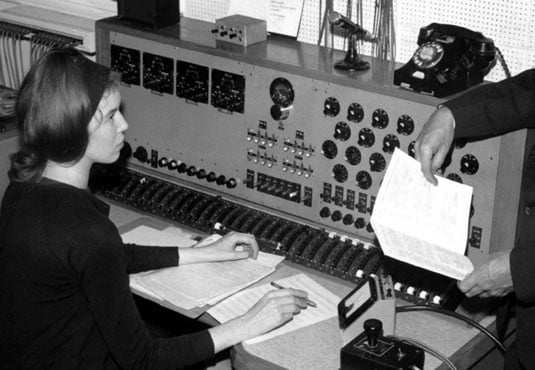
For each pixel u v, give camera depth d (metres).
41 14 3.57
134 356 1.93
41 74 1.89
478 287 1.94
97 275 1.88
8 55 3.72
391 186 2.10
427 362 2.02
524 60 2.41
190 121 2.81
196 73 2.73
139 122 2.95
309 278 2.41
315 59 2.57
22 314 1.94
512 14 2.39
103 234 1.89
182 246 2.57
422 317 2.24
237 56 2.60
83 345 1.97
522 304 1.96
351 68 2.47
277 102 2.56
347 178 2.51
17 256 1.92
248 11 2.86
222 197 2.80
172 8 2.90
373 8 2.65
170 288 2.33
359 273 2.40
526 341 1.96
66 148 1.91
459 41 2.29
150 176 2.96
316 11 2.77
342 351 1.91
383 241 1.96
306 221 2.64
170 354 1.98
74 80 1.89
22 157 1.98
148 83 2.87
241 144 2.70
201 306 2.26
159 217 2.79
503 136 2.18
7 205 1.98
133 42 2.88
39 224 1.89
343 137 2.47
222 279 2.38
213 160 2.80
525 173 2.12
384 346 1.92
